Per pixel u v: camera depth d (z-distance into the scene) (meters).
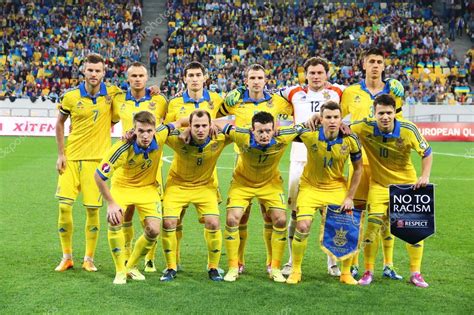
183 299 5.68
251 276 6.59
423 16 35.38
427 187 6.19
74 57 31.56
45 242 8.08
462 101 28.94
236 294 5.86
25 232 8.68
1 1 33.81
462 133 25.41
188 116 6.71
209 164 6.54
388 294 5.91
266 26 34.53
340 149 6.28
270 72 31.12
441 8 37.12
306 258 7.43
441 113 27.22
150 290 5.98
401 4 35.94
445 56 32.72
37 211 10.29
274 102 7.05
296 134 6.35
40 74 30.33
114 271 6.74
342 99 6.98
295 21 35.00
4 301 5.58
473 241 8.26
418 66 31.84
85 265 6.80
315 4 36.03
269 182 6.64
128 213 6.81
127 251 6.90
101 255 7.50
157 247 7.88
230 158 19.14
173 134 6.37
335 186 6.55
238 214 6.48
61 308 5.39
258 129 6.14
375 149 6.39
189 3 35.84
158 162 6.53
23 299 5.64
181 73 30.33
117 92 7.09
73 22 34.00
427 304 5.59
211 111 7.03
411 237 6.22
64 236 6.78
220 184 13.62
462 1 35.75
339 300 5.70
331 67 30.89
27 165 16.73
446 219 9.80
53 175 14.81
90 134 6.86
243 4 35.94
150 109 7.04
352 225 6.31
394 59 31.86
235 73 30.62
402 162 6.42
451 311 5.40
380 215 6.39
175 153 6.59
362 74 30.36
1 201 11.21
